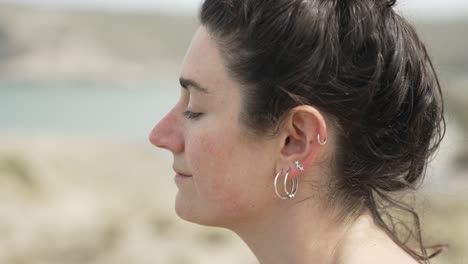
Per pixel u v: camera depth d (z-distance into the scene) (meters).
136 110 85.88
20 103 98.69
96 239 17.94
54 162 32.66
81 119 73.75
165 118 2.82
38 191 25.81
